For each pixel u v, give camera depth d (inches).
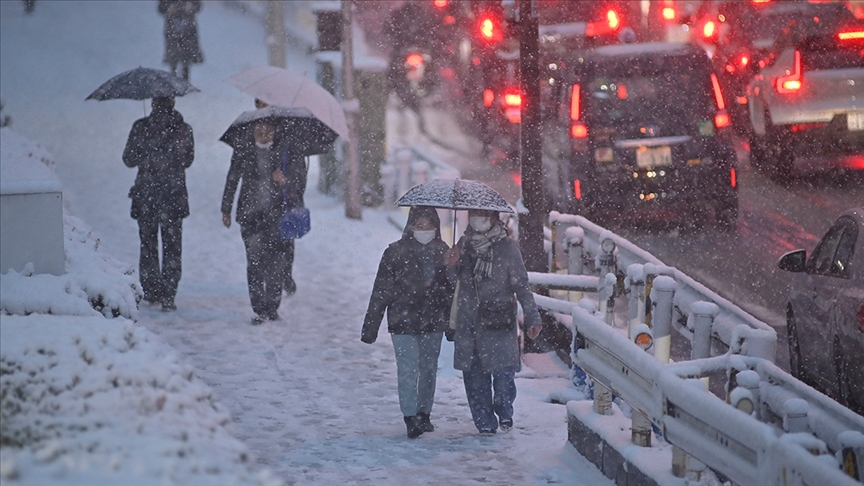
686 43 2071.9
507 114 2829.7
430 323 1043.3
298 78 1615.4
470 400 1058.7
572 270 1352.1
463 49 3344.0
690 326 937.5
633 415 885.2
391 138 3233.3
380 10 3668.8
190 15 3796.8
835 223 1162.6
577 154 1979.6
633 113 1980.8
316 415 1115.3
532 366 1320.1
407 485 901.8
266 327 1491.1
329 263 1945.1
